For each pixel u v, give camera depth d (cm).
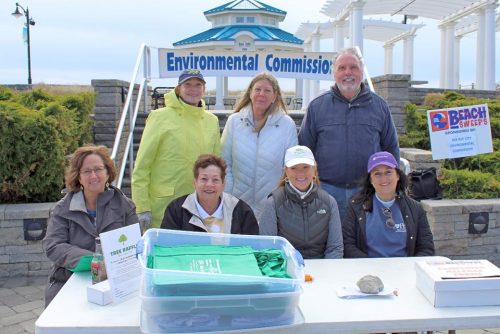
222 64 748
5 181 510
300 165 297
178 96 374
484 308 211
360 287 226
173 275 189
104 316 202
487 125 530
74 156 294
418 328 200
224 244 239
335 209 310
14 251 488
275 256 224
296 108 1347
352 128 364
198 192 288
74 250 275
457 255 518
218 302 188
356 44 1095
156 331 183
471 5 1257
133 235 229
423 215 323
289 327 193
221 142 396
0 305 420
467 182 561
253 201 379
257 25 1169
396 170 315
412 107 757
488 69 1232
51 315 202
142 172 364
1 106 504
